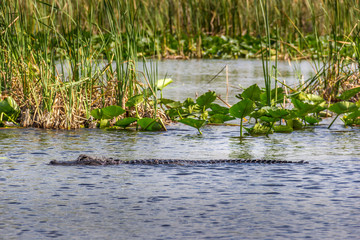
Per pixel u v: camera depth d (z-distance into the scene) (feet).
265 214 53.78
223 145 88.58
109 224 51.11
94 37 229.86
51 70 114.52
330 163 74.13
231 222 51.67
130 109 110.52
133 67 111.86
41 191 61.00
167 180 65.57
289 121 105.50
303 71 200.95
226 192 60.75
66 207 55.72
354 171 69.46
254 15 281.33
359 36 141.59
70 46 111.65
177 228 50.11
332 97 131.13
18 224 51.01
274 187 62.59
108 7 108.99
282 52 248.32
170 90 156.56
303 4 272.10
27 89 110.83
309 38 250.78
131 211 54.60
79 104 107.65
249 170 70.13
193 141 92.02
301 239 47.55
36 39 116.37
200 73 197.57
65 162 73.36
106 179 65.98
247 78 182.70
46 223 51.34
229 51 261.44
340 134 98.99
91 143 89.30
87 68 110.01
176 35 269.44
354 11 144.87
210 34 285.43
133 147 86.48
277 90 112.37
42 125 104.42
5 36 110.22
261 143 90.22
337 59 138.21
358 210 54.70
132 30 111.75
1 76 110.93
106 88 113.50
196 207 55.83
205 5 282.15
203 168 71.10
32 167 71.61
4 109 105.50
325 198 58.49
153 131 102.58
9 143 87.66
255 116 99.71
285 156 79.41
